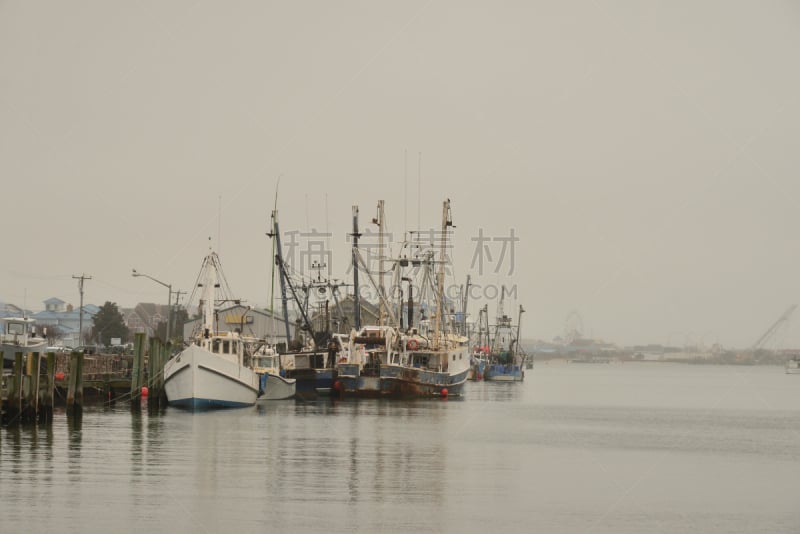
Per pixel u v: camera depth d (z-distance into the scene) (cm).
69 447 7119
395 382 12775
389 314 13888
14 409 8181
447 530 4959
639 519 5394
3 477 5894
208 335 10362
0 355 7988
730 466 7594
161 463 6519
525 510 5466
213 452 7075
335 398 12825
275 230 13675
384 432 8756
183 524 4894
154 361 10462
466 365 15088
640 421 11788
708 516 5519
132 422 8844
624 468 7250
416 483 6103
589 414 12706
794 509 5741
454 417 10781
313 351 13412
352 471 6450
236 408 10419
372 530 4897
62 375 10662
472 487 6059
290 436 8156
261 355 11944
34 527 4778
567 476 6675
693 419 12425
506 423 10556
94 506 5194
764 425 11569
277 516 5094
